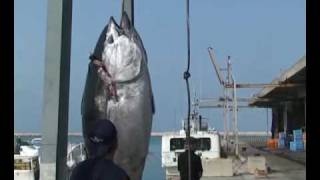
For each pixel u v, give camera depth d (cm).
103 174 450
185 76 628
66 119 544
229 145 5075
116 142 466
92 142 461
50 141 534
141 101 493
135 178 507
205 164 2855
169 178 2545
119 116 490
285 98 7694
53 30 539
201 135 2864
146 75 496
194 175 1218
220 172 2881
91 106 496
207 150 2884
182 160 1275
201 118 3191
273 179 2847
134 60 488
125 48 487
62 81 540
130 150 497
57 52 537
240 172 3111
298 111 7981
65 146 542
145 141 503
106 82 489
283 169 3500
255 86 6012
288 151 6109
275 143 7631
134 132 495
